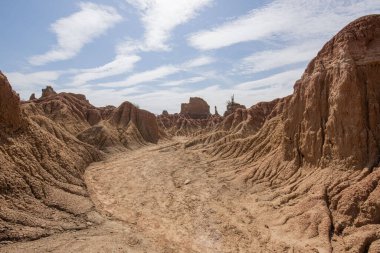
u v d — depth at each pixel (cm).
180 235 2223
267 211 2452
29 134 3050
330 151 2488
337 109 2462
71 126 6725
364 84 2491
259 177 3192
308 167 2716
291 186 2634
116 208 2772
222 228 2305
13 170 2445
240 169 3759
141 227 2344
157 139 8338
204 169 4300
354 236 1795
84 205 2589
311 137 2709
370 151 2270
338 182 2248
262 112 7106
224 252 1967
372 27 2630
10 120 2864
